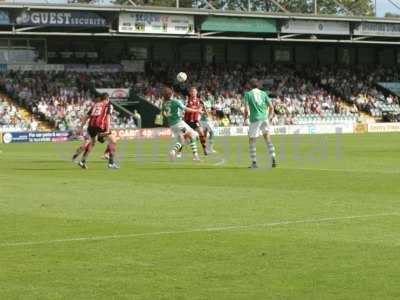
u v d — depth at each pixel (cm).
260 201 2006
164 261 1277
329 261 1266
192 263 1262
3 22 6962
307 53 9619
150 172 2909
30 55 7944
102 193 2223
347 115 8806
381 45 9719
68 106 7431
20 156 4109
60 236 1511
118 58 8425
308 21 8300
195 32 7800
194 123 3850
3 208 1917
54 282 1147
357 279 1148
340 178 2616
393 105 9194
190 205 1941
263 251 1348
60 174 2862
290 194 2156
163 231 1552
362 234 1504
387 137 6669
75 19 7219
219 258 1296
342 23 8488
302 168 3056
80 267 1241
